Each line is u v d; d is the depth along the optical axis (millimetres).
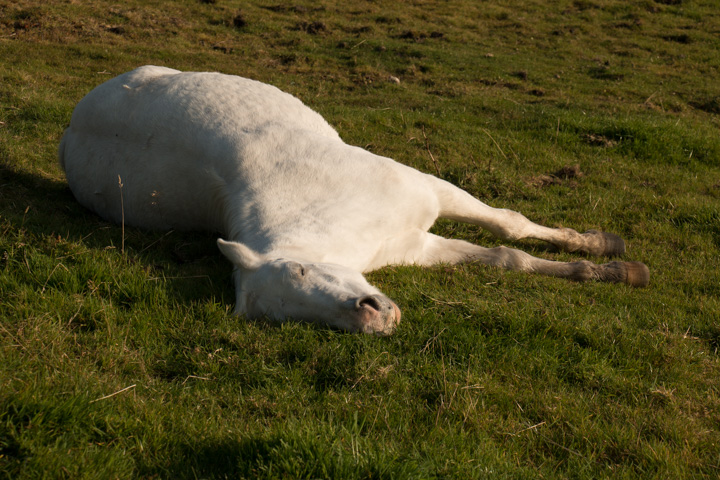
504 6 20484
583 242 5371
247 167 4516
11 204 5168
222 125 4805
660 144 8734
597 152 8508
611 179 7387
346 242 4062
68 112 7930
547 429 3037
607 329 3912
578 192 6852
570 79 13836
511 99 11812
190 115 4902
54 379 2979
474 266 4812
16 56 11602
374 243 4273
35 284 3891
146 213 5094
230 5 17625
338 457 2514
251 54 14203
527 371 3484
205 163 4719
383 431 2914
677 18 19984
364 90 11969
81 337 3482
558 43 17031
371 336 3447
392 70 13586
